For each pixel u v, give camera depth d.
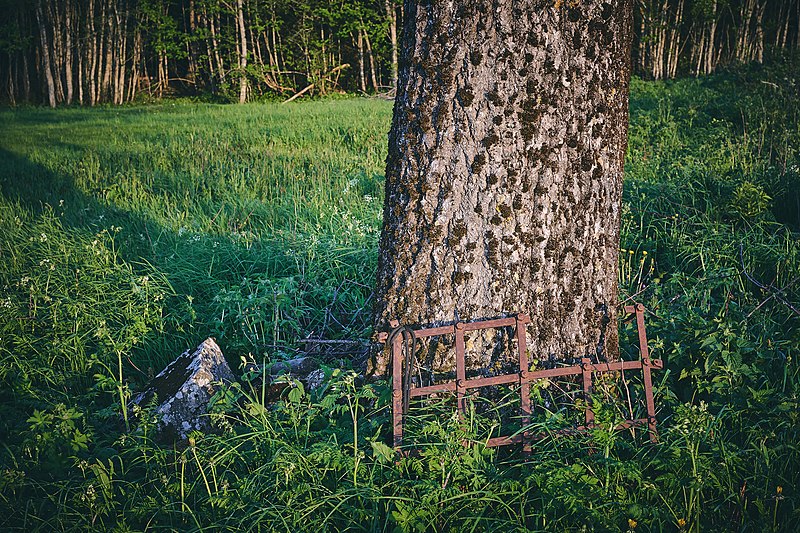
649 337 4.02
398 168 3.28
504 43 3.04
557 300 3.27
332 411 3.24
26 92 34.19
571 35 3.07
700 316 4.16
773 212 6.52
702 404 2.97
